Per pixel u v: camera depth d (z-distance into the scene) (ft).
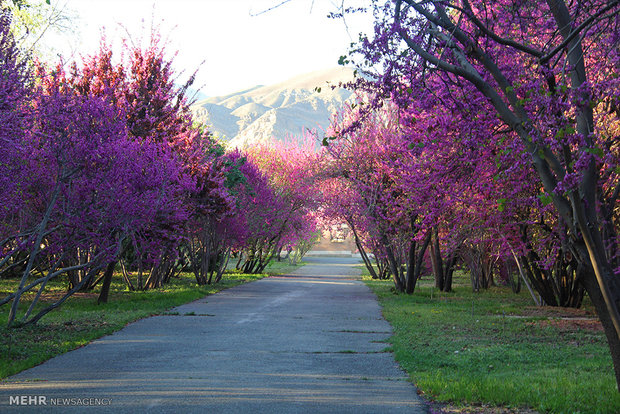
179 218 59.36
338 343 37.76
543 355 33.96
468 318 52.34
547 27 30.45
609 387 24.52
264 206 117.08
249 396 23.07
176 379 26.05
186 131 72.08
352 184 88.12
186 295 70.74
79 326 42.60
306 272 156.15
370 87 28.40
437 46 28.96
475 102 29.99
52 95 41.55
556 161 23.00
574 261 62.75
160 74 67.26
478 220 56.34
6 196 38.04
